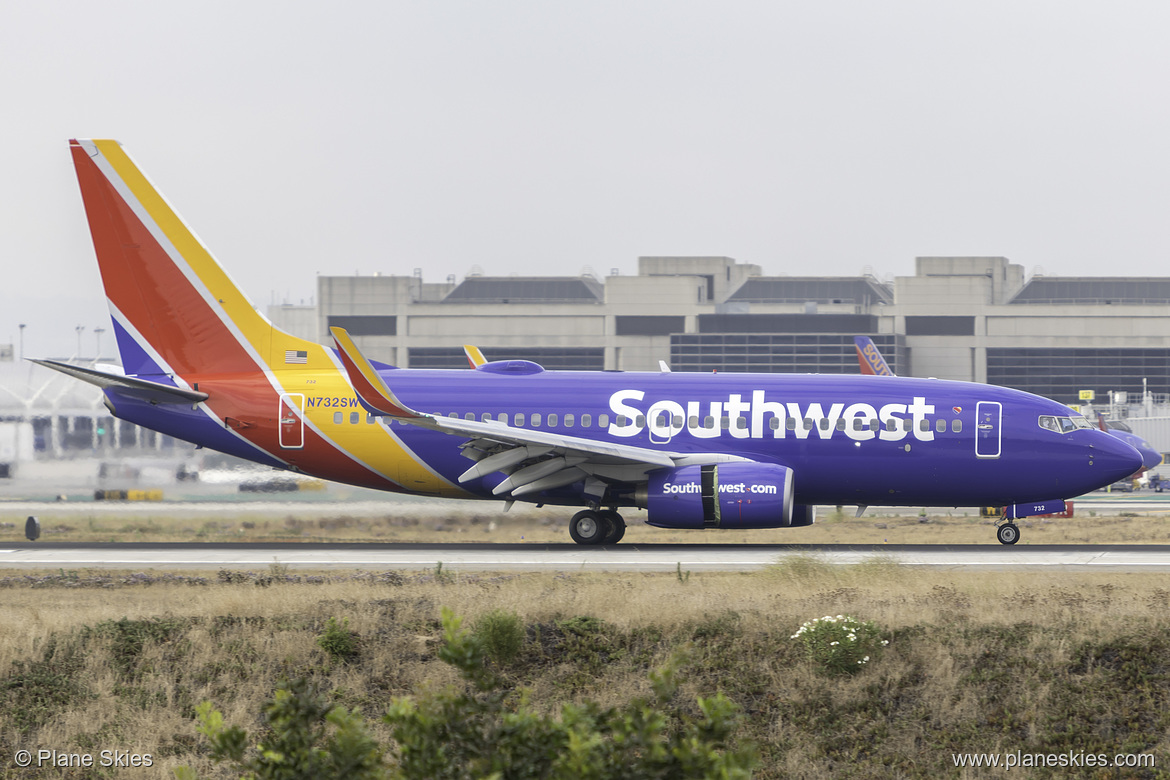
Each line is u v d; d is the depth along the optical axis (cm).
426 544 14188
